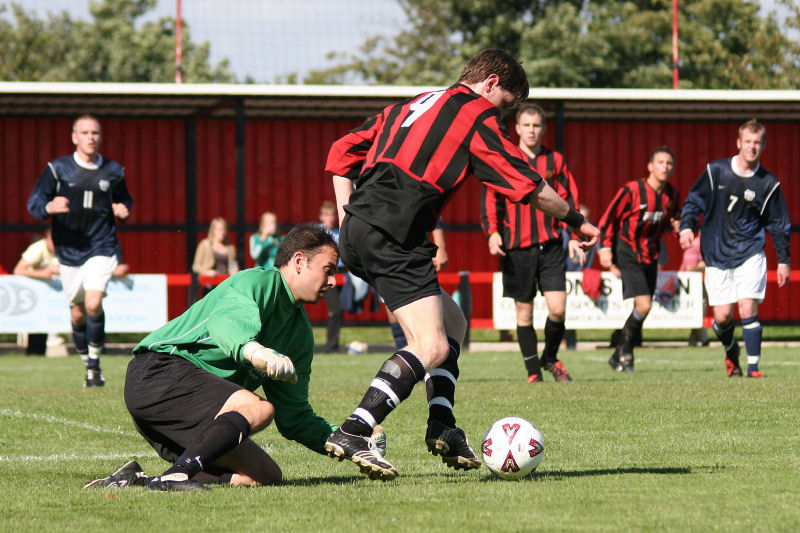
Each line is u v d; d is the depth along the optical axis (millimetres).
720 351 34125
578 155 43250
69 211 21875
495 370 26484
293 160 42656
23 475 10875
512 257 21734
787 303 43219
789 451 11969
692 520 7473
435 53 94750
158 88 35656
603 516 7660
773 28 71312
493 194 21922
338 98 37344
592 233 9570
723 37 85500
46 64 106000
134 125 41969
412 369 8992
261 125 42531
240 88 35906
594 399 17672
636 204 24312
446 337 9484
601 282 34969
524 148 21594
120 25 107062
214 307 9344
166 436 9727
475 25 95062
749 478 9602
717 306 22297
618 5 89750
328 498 8633
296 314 10055
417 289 9203
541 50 86625
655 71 84250
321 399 18453
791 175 43406
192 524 7598
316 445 10586
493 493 8773
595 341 42375
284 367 8570
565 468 10641
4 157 40781
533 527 7262
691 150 43438
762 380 21375
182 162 42250
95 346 22453
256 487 9367
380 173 9445
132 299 32875
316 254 9648
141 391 9727
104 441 14039
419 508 8102
